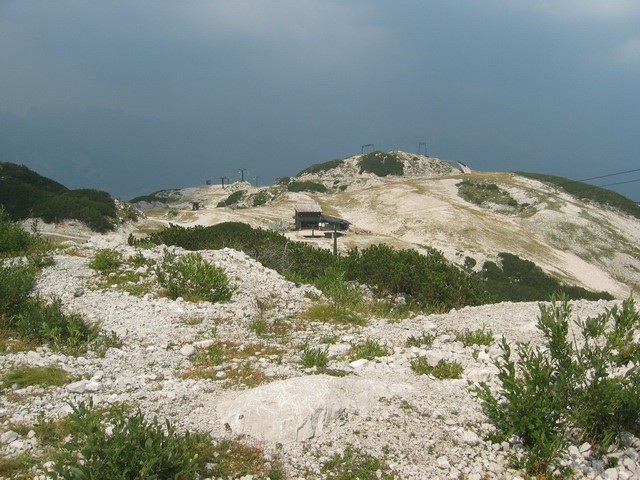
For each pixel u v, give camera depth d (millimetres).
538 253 83500
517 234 91062
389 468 5777
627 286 78000
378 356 9703
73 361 8938
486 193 122750
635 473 5816
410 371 8859
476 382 8273
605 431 6355
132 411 6785
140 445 5320
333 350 10078
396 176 158250
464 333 11234
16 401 7137
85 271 14430
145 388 7758
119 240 18219
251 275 15852
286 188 158125
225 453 5809
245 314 12492
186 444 5617
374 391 7363
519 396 6473
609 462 6062
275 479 5461
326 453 5977
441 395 7730
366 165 166250
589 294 61594
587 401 6445
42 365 8531
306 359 9047
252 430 6246
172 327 11227
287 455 5902
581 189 127562
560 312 7617
